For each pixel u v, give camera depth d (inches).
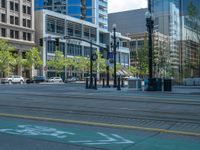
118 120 421.1
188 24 1734.7
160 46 1984.5
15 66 3142.2
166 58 2022.6
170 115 472.4
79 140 300.4
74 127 368.5
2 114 474.9
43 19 3467.0
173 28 1834.4
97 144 284.0
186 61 1744.6
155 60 2071.9
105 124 385.7
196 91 1154.7
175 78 1786.4
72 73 3737.7
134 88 1352.1
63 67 3469.5
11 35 3129.9
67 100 724.0
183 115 473.1
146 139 303.9
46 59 3442.4
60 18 3678.6
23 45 3230.8
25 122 405.4
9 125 382.9
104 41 4515.3
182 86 1611.7
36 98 779.4
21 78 2689.5
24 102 669.3
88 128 362.0
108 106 596.1
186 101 706.8
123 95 924.6
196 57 1684.3
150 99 762.8
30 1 3385.8
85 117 448.8
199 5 1688.0
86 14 5059.1
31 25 3380.9
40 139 305.4
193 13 1706.4
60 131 344.5
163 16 1878.7
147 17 1186.0
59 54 3341.5
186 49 1745.8
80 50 3978.8
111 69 3865.7
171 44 1860.2
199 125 382.9
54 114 480.7
